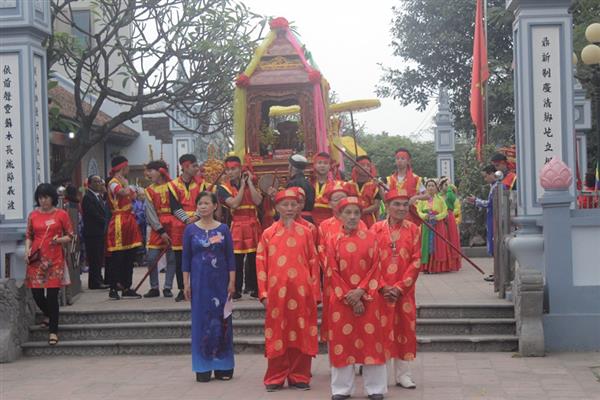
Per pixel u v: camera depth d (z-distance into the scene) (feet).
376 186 36.11
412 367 28.07
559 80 32.45
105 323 33.58
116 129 76.95
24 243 34.17
